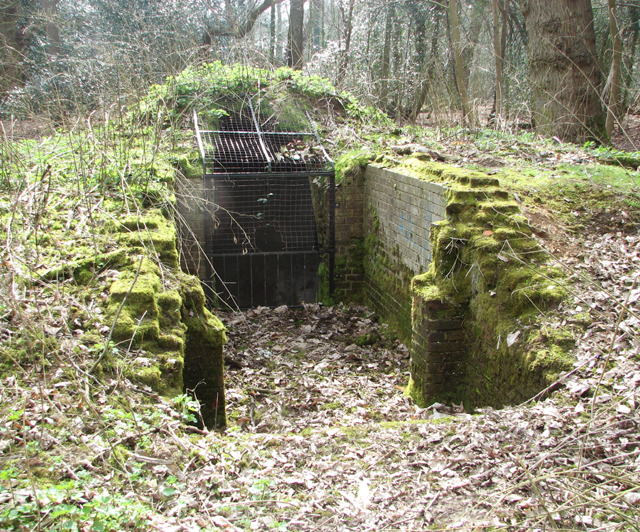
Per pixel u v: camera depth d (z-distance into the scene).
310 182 9.24
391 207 7.96
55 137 6.99
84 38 11.70
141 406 3.28
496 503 2.67
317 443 3.41
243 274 9.00
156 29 11.45
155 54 9.75
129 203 5.91
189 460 2.95
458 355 5.68
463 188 6.13
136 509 2.40
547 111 10.68
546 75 10.67
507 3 13.92
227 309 8.91
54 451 2.75
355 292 9.38
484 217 5.73
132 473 2.70
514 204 5.86
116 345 3.77
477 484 2.96
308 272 9.20
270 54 13.82
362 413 5.53
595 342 4.23
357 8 16.27
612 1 9.92
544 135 10.55
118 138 7.17
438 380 5.69
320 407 5.73
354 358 7.15
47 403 2.99
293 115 10.37
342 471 3.10
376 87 13.22
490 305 5.18
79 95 7.10
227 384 6.23
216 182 8.94
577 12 10.42
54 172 6.03
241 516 2.62
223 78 10.69
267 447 3.35
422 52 15.05
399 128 10.56
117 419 3.08
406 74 12.88
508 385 4.79
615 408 3.48
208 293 8.81
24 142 7.11
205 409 4.66
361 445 3.39
